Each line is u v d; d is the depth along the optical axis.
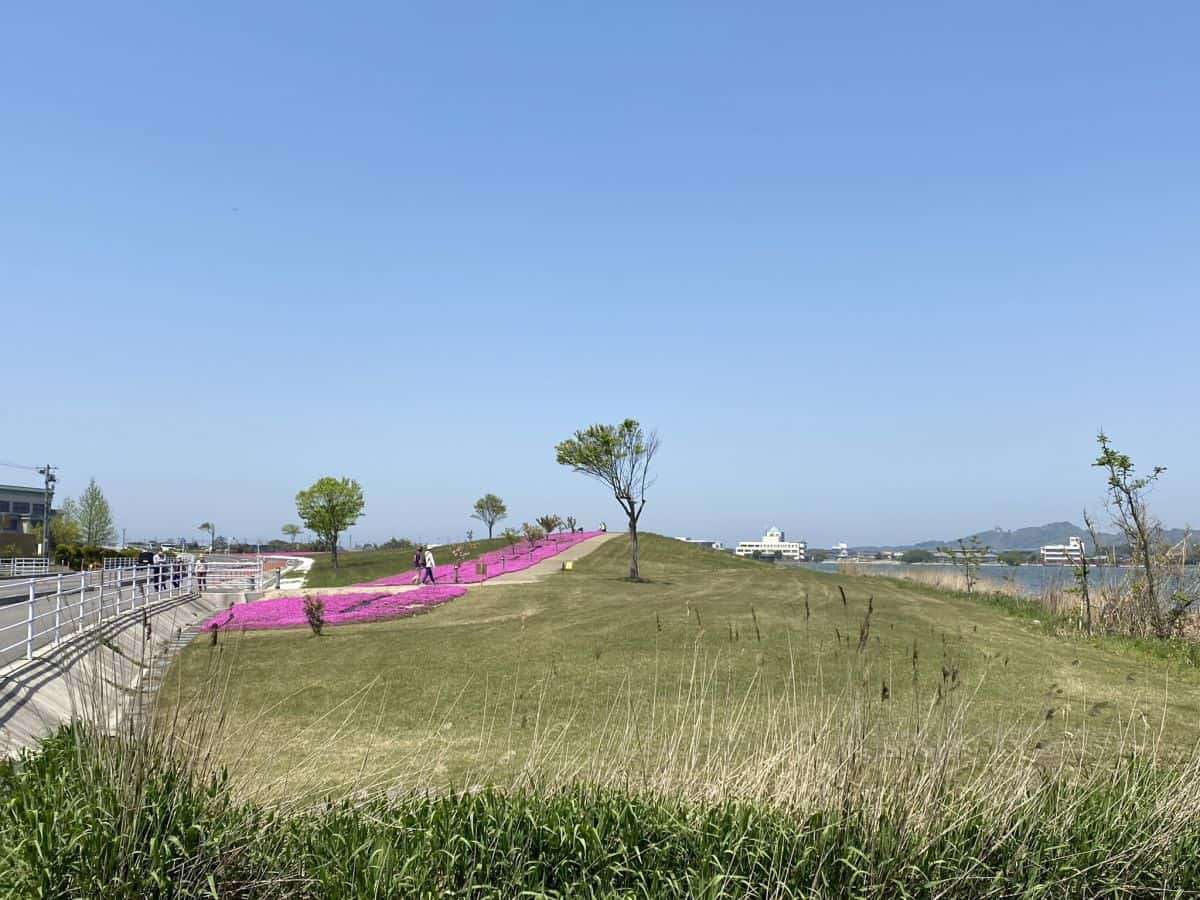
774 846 5.07
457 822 5.39
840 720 6.41
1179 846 5.62
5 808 5.48
